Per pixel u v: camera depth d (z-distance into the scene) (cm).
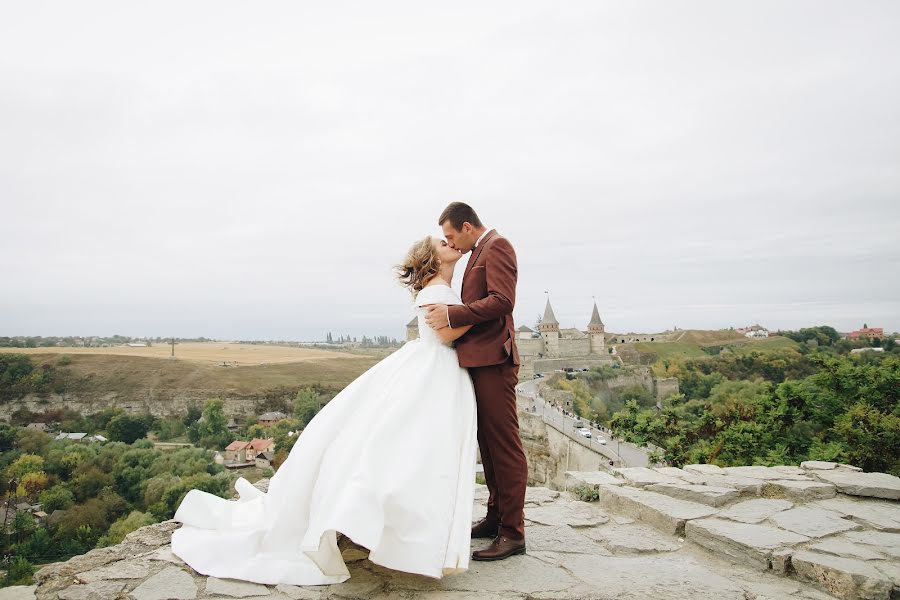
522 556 383
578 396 11075
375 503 297
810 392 1525
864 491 525
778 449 1385
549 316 16425
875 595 315
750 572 372
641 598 316
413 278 405
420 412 346
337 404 371
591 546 411
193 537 371
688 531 433
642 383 13488
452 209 405
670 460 1573
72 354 16562
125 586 322
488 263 379
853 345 16100
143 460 8000
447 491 328
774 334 18038
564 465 5644
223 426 12244
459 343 382
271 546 345
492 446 381
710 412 1594
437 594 316
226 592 315
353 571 349
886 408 1452
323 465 347
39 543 5575
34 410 13925
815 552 373
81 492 7006
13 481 6738
